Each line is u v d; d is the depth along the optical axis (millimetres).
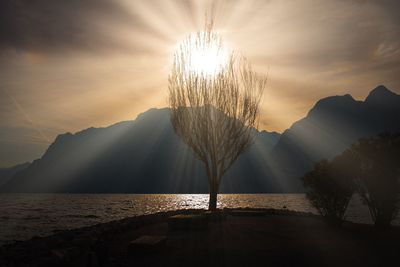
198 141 26281
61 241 14430
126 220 21969
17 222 42094
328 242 13422
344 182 18469
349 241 13656
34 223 40656
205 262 10016
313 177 19469
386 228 17469
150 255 10969
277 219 22375
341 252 11445
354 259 10438
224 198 149875
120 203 107938
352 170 18219
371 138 18625
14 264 10984
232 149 26438
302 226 18516
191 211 27484
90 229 18781
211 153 26234
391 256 10852
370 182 17781
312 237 14672
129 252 11258
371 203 18031
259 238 14227
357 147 18578
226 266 9562
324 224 19609
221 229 17031
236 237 14453
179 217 16625
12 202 119688
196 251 11516
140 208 76938
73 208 78562
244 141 26500
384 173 17578
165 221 21547
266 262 10023
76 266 10031
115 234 15695
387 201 17562
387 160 17484
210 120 26250
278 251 11531
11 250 13602
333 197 18703
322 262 10055
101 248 12016
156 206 85562
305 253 11242
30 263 10125
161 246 11789
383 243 13234
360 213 46719
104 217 50125
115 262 10141
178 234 15336
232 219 22250
